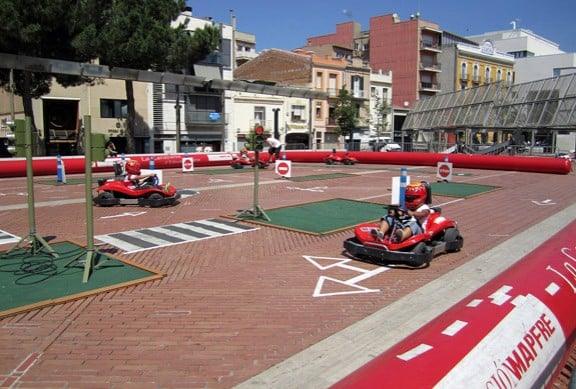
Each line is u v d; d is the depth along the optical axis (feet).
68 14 88.33
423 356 9.24
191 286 23.09
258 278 24.44
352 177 81.71
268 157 110.42
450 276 24.79
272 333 17.71
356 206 48.01
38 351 16.10
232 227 37.40
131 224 38.65
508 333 10.39
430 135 164.76
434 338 10.07
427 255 25.71
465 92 142.10
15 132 26.66
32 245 27.96
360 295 21.98
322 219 40.52
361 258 28.17
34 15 83.51
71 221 40.09
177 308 20.17
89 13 91.35
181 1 104.12
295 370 14.90
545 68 255.09
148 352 16.10
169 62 106.11
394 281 24.02
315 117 180.24
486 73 244.01
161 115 140.46
